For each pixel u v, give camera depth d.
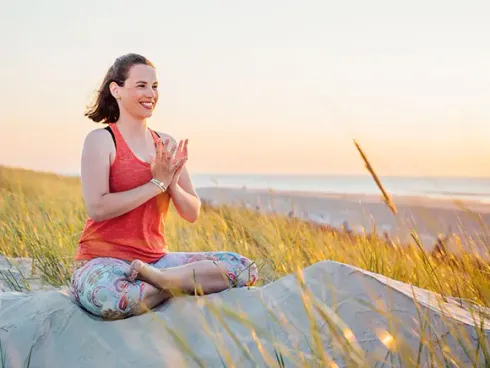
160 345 2.69
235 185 58.34
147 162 3.32
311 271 3.03
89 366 2.62
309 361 2.42
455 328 2.51
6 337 2.79
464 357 2.40
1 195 7.00
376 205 13.96
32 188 8.95
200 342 2.68
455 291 3.48
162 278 3.00
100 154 3.21
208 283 3.16
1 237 5.46
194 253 3.40
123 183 3.25
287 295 2.91
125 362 2.60
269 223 5.09
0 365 2.69
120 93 3.33
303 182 73.94
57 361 2.68
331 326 2.30
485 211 9.47
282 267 4.31
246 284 3.29
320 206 15.00
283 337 2.62
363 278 2.86
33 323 2.86
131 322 2.87
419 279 3.77
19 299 3.10
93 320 2.90
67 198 7.64
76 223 5.60
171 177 3.25
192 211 3.43
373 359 2.42
